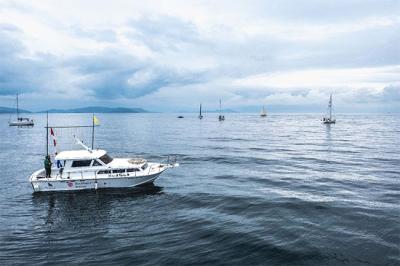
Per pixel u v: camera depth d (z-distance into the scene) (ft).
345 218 73.20
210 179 114.73
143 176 97.81
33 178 93.56
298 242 60.64
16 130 395.96
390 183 107.45
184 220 73.56
